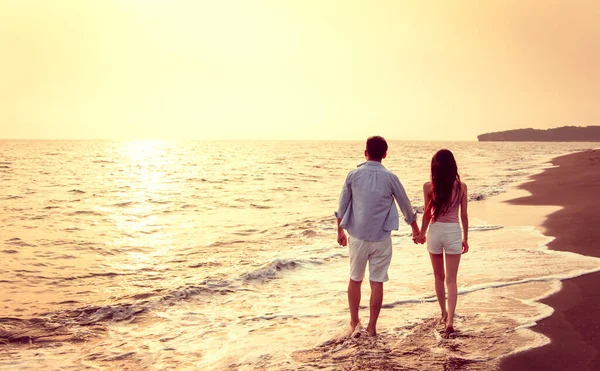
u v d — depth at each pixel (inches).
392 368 151.1
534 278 247.4
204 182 1051.3
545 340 167.5
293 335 188.7
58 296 250.8
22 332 199.0
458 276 260.4
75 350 181.5
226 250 368.5
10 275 292.5
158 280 282.7
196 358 171.5
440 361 155.0
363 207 180.2
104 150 3703.3
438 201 186.5
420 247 355.6
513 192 706.8
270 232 442.6
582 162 1460.4
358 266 184.1
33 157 2388.0
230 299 241.8
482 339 172.1
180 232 451.2
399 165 1640.0
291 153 3312.0
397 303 221.0
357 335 180.2
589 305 201.8
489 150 3858.3
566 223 414.0
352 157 2603.3
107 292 258.5
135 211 605.0
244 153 3302.2
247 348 177.3
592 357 152.6
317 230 443.5
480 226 423.8
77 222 517.3
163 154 3036.4
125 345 185.8
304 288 258.7
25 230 462.6
